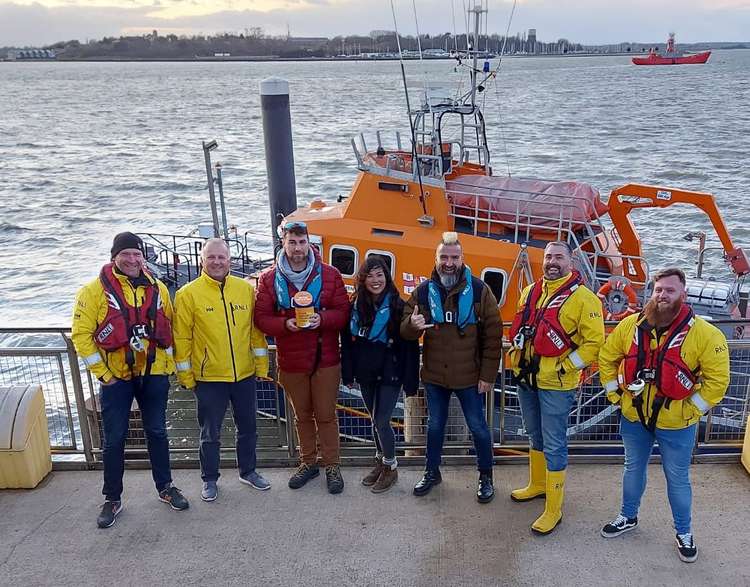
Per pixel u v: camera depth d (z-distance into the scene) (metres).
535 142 46.31
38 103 108.88
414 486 5.09
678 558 4.23
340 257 9.05
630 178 32.72
